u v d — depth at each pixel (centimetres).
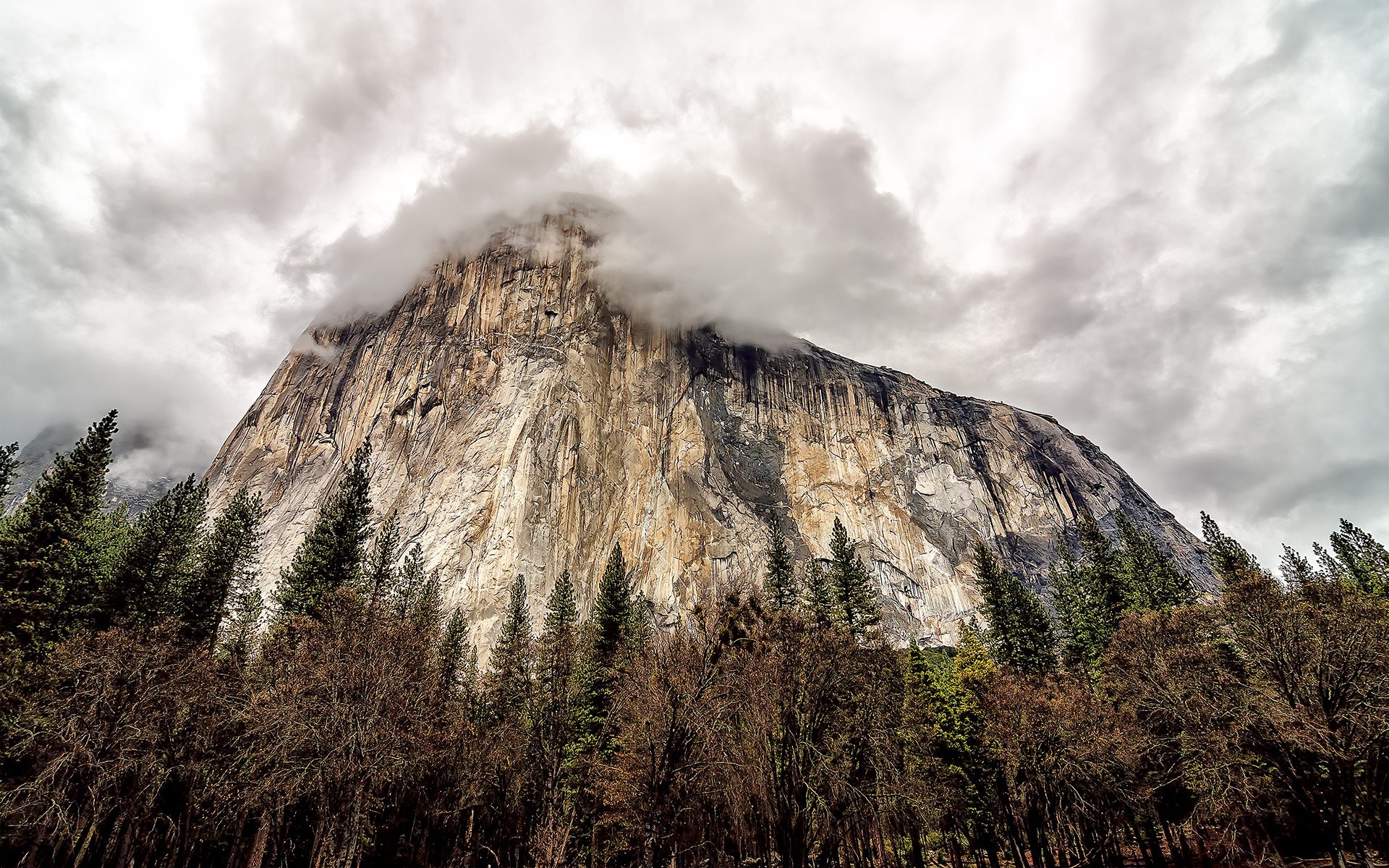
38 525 3219
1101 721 3186
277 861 2911
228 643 3959
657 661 2708
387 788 2892
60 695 2533
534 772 3122
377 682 2470
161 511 4512
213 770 2702
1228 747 2573
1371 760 2264
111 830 2761
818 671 2752
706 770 2522
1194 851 3425
